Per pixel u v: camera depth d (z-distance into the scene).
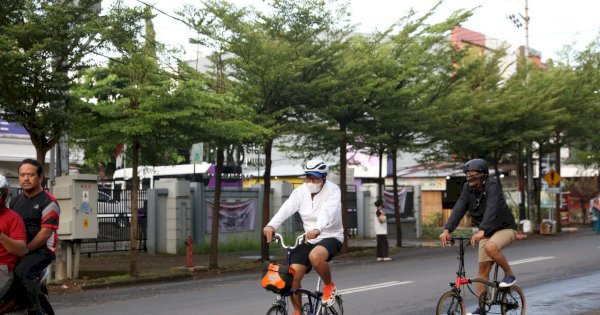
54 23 15.54
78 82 19.02
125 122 17.03
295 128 22.47
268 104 21.84
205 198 26.53
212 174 36.78
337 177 37.41
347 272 18.33
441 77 27.11
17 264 6.32
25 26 15.37
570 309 11.11
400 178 48.66
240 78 21.56
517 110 30.78
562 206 48.03
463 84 28.20
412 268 18.97
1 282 6.16
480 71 31.92
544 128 32.09
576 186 50.66
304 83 21.61
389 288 14.24
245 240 27.83
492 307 9.08
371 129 25.98
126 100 17.34
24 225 6.35
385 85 23.25
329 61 22.42
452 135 29.92
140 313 11.84
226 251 26.59
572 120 36.09
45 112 15.58
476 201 8.77
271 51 20.59
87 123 17.14
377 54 24.28
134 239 18.17
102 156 21.52
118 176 39.50
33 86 15.41
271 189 29.78
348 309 11.45
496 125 31.22
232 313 11.41
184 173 37.47
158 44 18.30
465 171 8.77
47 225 6.50
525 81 34.41
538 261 19.56
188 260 19.98
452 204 34.50
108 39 16.39
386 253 22.50
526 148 35.69
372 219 34.62
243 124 18.88
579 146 42.69
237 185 37.78
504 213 8.67
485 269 8.95
